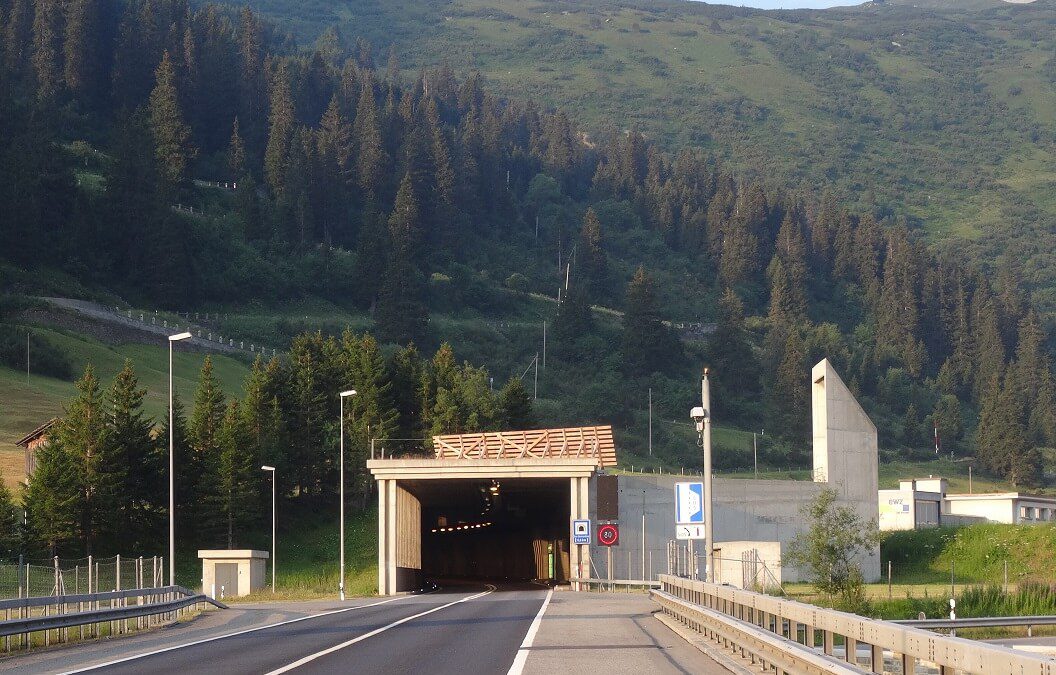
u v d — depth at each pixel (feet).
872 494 459.32
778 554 350.84
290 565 538.47
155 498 550.77
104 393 528.22
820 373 458.09
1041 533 456.45
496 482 422.41
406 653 129.70
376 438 655.76
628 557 411.34
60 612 169.07
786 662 94.38
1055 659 48.67
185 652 139.23
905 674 62.64
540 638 150.51
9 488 540.52
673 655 126.00
